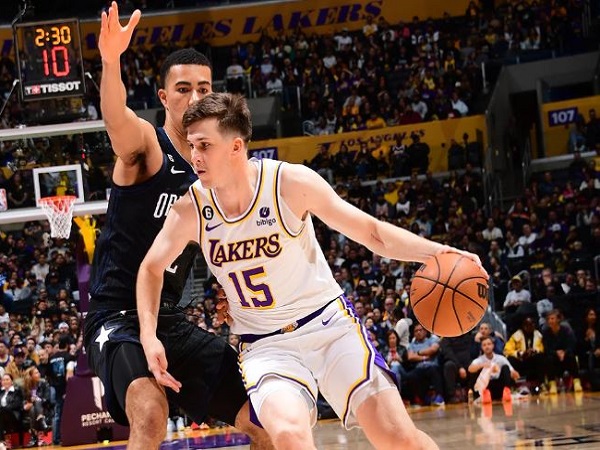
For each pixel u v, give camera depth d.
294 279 2.96
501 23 19.66
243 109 2.89
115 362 3.21
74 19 8.53
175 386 2.96
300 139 17.42
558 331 11.26
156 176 3.40
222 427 10.25
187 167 3.47
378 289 12.67
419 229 15.09
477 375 10.60
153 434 3.03
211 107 2.84
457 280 2.98
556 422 7.15
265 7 20.45
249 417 3.33
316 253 3.04
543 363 11.12
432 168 17.23
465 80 18.55
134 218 3.40
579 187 15.40
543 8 19.50
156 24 20.30
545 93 18.55
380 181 16.28
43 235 15.12
